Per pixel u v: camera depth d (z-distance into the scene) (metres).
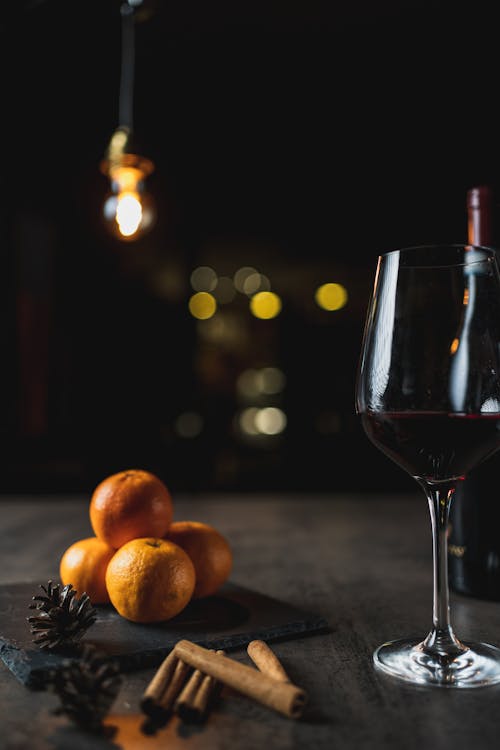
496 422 0.54
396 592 0.80
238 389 6.11
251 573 0.89
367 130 3.75
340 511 1.38
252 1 2.65
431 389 0.54
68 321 4.91
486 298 0.54
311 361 6.33
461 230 5.05
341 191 4.65
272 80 3.23
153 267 5.52
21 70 3.01
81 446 4.86
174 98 3.37
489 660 0.57
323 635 0.65
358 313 6.39
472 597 0.78
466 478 0.76
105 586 0.69
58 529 1.17
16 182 4.26
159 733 0.45
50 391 4.76
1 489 4.03
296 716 0.46
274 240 5.66
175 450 5.11
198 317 5.89
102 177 4.37
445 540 0.59
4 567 0.91
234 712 0.48
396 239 5.41
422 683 0.52
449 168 4.23
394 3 2.68
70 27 2.57
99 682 0.45
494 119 3.57
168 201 4.81
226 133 3.79
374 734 0.45
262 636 0.62
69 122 3.61
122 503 0.68
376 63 3.09
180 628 0.63
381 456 4.95
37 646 0.58
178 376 5.76
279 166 4.27
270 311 6.26
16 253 4.34
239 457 5.17
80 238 4.87
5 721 0.47
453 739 0.44
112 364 5.27
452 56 3.02
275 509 1.41
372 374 0.56
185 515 1.33
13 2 2.37
